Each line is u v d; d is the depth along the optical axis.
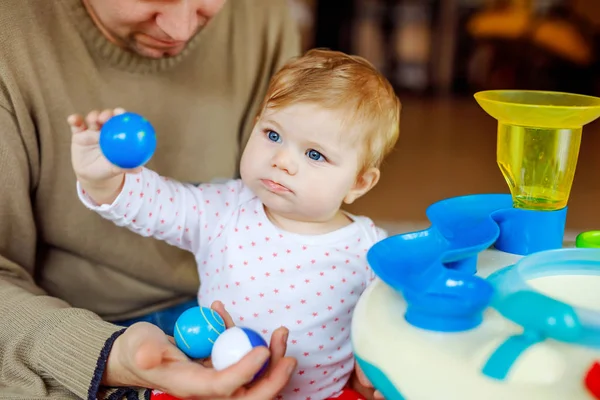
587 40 4.48
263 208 0.93
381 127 0.90
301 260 0.90
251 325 0.89
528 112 0.77
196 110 1.13
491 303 0.65
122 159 0.73
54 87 0.99
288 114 0.86
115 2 0.92
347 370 0.94
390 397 0.62
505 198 0.86
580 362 0.59
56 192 1.02
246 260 0.90
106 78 1.04
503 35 4.62
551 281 0.72
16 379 0.81
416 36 4.79
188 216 0.91
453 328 0.65
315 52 0.95
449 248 0.73
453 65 4.82
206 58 1.13
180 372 0.69
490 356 0.61
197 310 0.78
